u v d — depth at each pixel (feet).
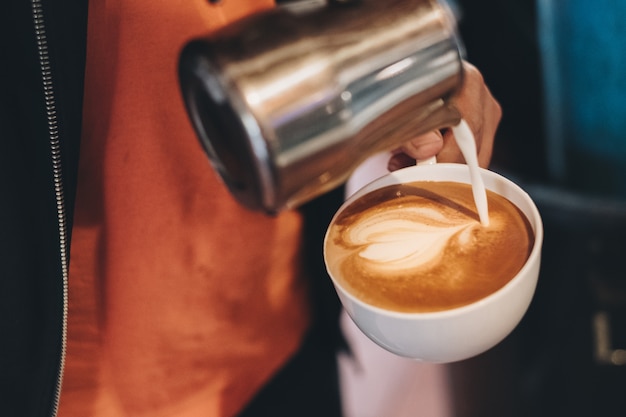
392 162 2.35
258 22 1.40
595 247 4.11
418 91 1.49
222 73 1.31
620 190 4.04
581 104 3.87
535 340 4.17
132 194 2.46
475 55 4.43
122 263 2.54
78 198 2.41
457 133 1.80
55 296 2.15
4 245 2.08
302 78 1.34
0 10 1.91
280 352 3.04
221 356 2.83
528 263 1.68
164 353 2.71
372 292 1.78
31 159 2.05
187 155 2.47
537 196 4.31
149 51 2.31
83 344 2.58
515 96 4.42
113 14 2.25
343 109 1.38
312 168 1.39
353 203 2.12
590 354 3.96
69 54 2.06
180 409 2.81
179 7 2.30
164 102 2.38
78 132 2.13
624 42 3.50
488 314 1.63
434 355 1.72
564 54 3.77
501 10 4.19
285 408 3.19
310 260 3.03
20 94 1.98
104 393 2.68
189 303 2.68
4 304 2.14
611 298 4.03
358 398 4.46
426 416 4.18
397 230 1.97
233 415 2.98
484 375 4.26
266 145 1.32
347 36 1.41
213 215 2.60
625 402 3.75
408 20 1.48
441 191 2.08
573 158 4.12
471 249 1.86
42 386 2.23
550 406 3.90
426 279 1.80
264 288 2.87
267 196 1.39
